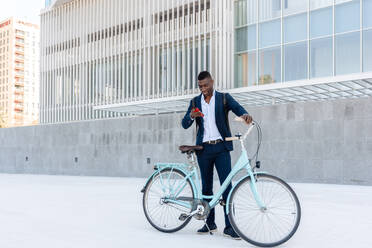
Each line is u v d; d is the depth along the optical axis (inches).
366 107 473.1
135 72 887.7
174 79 822.5
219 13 751.1
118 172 716.7
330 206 267.4
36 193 371.9
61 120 1048.8
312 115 509.4
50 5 1094.4
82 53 1011.9
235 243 155.3
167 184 179.3
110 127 732.0
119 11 936.9
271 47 697.0
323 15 643.5
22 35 6235.2
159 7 866.8
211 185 174.4
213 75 758.5
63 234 174.4
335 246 150.6
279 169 528.7
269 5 703.7
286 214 179.6
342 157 485.4
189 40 805.2
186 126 181.0
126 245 152.3
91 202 295.0
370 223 201.0
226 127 169.0
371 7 598.9
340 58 623.2
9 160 909.2
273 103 586.9
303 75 657.0
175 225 180.1
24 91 6215.6
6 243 157.6
